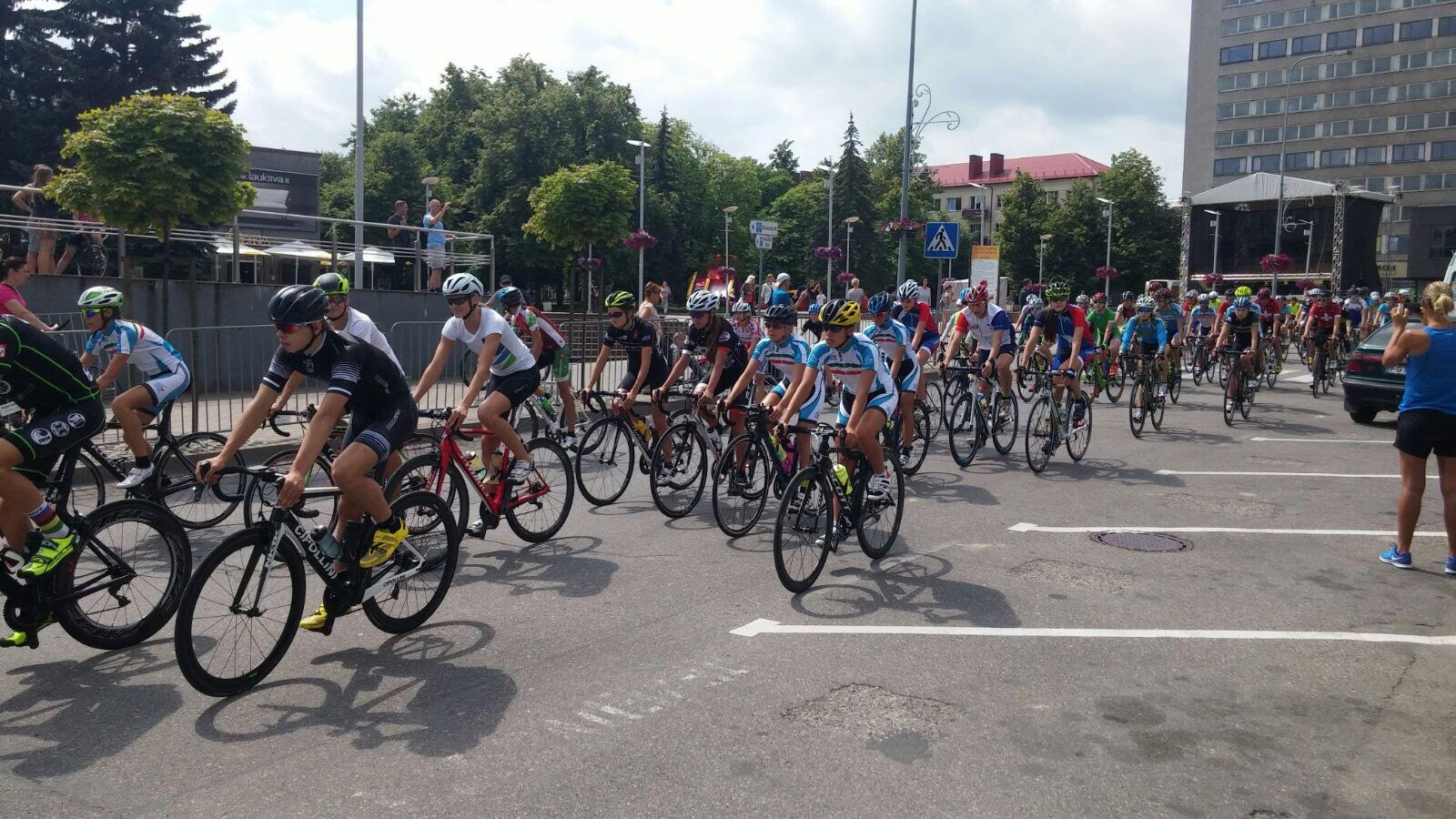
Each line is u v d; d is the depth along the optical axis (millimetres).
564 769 3385
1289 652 4633
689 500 7809
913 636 4777
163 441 6723
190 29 39438
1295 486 8742
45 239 12453
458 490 5863
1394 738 3727
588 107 58125
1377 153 85562
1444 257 52188
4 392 4336
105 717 3771
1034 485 8703
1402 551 6133
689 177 69625
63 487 5219
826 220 73875
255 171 28062
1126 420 13258
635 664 4363
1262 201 64125
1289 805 3217
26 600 4207
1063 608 5242
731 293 15984
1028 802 3205
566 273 52750
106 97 36531
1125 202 81000
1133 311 15375
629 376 8062
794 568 5469
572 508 7617
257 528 4047
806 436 6754
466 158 60188
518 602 5246
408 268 17031
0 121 35344
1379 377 12680
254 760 3436
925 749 3570
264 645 4113
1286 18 88875
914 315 9836
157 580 4680
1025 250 83188
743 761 3461
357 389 4270
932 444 10875
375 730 3678
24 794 3189
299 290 4082
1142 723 3820
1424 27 82500
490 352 6023
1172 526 7180
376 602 4594
